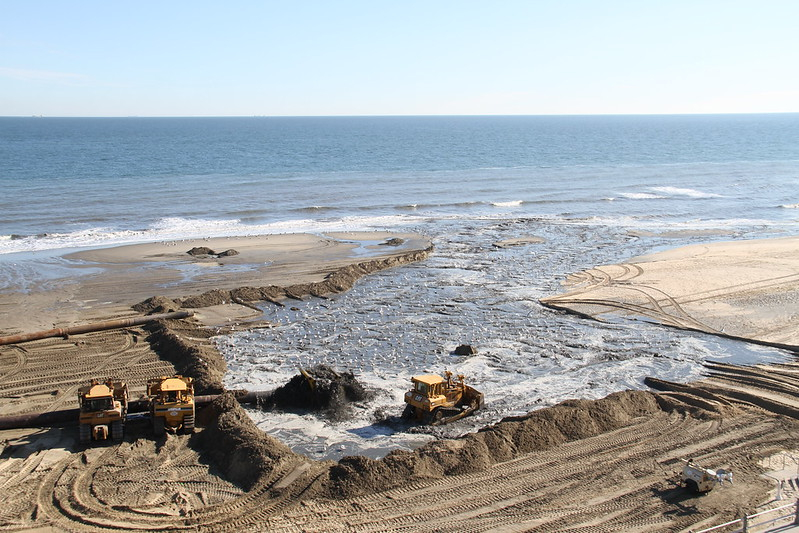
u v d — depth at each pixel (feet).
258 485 61.87
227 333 109.50
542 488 62.44
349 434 75.82
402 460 64.34
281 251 163.94
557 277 144.36
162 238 175.42
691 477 61.05
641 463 67.31
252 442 67.10
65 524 56.18
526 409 82.48
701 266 150.00
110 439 71.61
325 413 81.05
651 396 83.20
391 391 87.86
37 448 69.92
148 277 139.74
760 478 64.39
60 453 68.74
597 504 59.82
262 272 145.07
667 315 119.24
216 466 66.85
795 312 119.34
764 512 57.98
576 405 77.25
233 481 63.87
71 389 86.17
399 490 61.62
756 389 88.28
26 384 87.45
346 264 152.15
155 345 101.86
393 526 56.29
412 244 173.78
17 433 73.31
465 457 66.18
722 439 72.74
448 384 80.84
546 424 72.95
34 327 108.68
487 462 66.85
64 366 93.61
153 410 72.59
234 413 74.13
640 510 58.85
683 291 132.16
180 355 96.12
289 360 98.37
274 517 57.36
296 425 77.92
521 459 68.08
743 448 70.64
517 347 104.47
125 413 74.13
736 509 58.90
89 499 60.08
